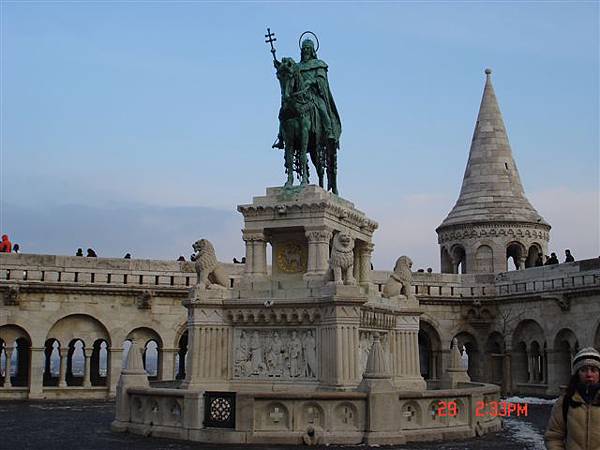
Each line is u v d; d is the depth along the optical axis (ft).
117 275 123.44
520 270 134.51
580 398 23.35
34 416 84.48
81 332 121.70
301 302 64.08
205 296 67.05
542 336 128.77
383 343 72.02
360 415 55.57
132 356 65.16
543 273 128.88
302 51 76.18
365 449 53.16
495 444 57.36
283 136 72.90
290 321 64.80
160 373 125.29
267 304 65.10
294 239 71.05
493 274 140.15
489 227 149.18
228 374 66.54
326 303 62.75
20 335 118.21
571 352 121.70
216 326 66.90
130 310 123.95
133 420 63.26
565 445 23.49
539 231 150.71
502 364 132.36
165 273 126.41
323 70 75.46
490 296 138.51
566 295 120.47
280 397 55.26
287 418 55.36
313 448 53.31
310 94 73.00
